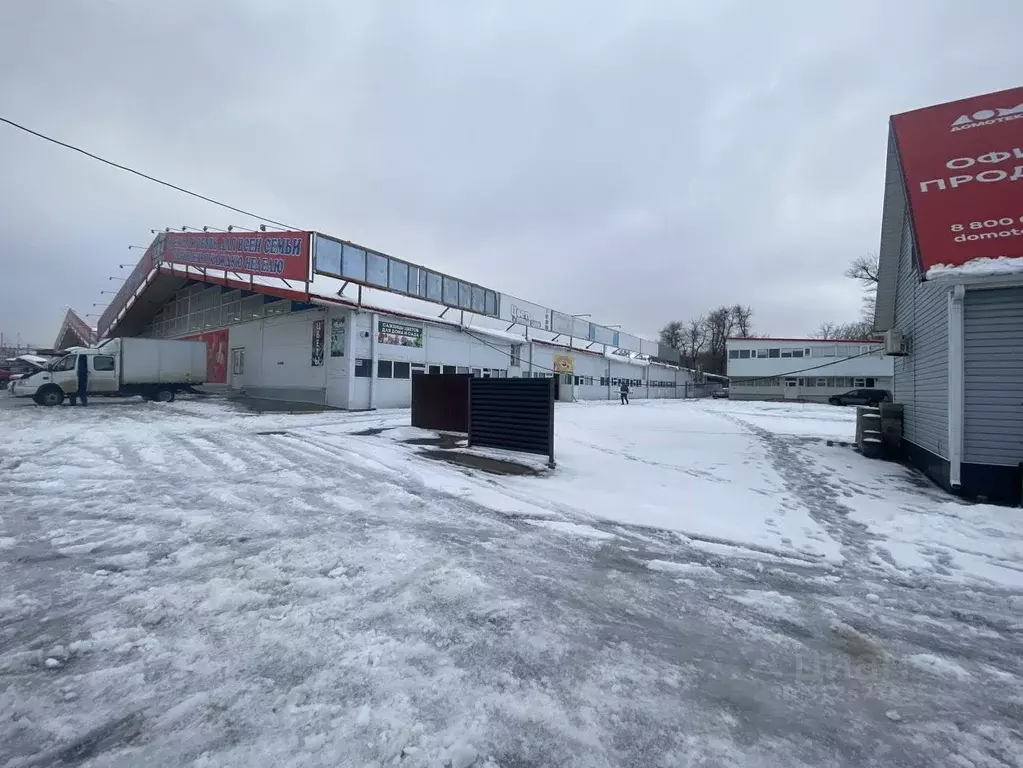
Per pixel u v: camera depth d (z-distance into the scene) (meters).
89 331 48.81
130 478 7.36
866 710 2.64
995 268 6.88
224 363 27.69
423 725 2.39
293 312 22.80
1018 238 7.11
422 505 6.38
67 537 4.86
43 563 4.23
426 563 4.43
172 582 3.89
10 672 2.73
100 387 20.41
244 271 21.45
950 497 7.52
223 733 2.31
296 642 3.08
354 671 2.79
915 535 5.68
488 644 3.14
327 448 10.46
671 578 4.38
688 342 86.81
